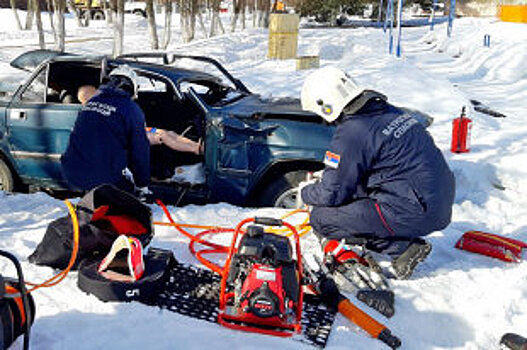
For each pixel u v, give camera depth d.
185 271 3.37
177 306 2.95
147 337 2.61
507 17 25.41
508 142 6.96
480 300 3.29
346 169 3.18
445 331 3.03
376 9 42.78
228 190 4.72
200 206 4.68
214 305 3.00
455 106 9.37
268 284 2.68
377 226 3.35
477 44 17.64
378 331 2.81
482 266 3.84
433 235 4.39
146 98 5.80
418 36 26.62
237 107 4.88
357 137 3.14
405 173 3.20
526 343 2.78
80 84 5.27
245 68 14.83
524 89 12.25
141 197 4.26
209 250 3.66
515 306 3.30
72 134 3.99
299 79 11.99
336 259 3.45
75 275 3.25
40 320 2.70
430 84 10.35
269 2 32.94
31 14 31.27
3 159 5.27
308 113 4.57
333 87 3.15
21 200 4.80
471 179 5.78
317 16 40.03
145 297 2.97
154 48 20.73
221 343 2.61
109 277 3.01
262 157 4.58
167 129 5.76
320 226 3.60
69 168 3.96
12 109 5.10
